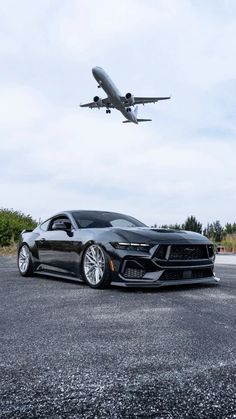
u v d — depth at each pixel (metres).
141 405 1.54
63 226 5.30
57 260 5.48
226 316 3.10
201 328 2.73
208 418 1.43
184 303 3.67
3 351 2.25
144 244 4.39
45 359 2.10
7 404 1.55
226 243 14.91
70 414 1.47
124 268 4.45
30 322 2.96
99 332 2.65
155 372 1.89
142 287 4.69
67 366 1.99
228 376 1.83
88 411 1.49
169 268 4.42
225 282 5.23
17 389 1.70
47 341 2.45
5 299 3.99
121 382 1.77
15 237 12.70
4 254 11.15
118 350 2.25
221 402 1.56
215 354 2.16
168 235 4.61
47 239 5.72
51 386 1.73
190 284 4.99
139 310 3.37
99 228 5.04
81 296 4.14
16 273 6.76
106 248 4.57
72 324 2.88
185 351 2.22
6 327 2.82
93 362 2.04
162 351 2.22
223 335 2.55
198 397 1.61
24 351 2.24
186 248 4.56
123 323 2.89
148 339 2.47
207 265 4.73
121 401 1.58
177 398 1.60
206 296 4.07
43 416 1.46
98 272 4.71
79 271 5.02
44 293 4.37
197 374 1.86
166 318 3.04
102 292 4.41
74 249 5.10
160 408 1.51
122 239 4.49
